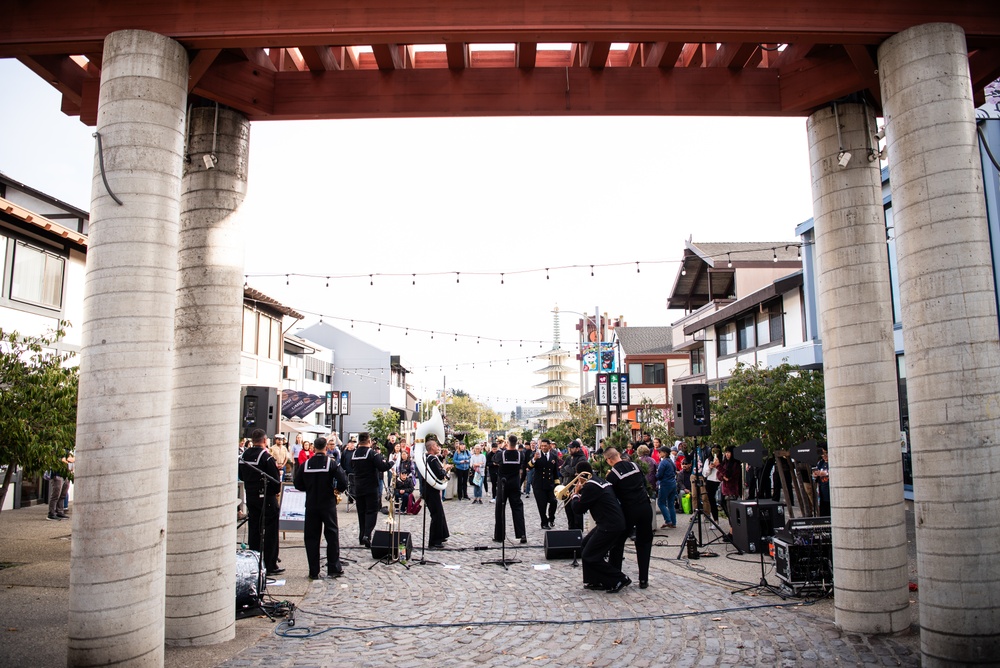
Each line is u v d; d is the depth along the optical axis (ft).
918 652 18.01
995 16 18.40
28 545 34.91
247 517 29.94
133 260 16.47
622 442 54.65
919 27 17.97
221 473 20.07
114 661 15.29
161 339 16.75
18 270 51.13
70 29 17.71
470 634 20.43
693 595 24.89
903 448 47.70
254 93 21.98
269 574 29.35
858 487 20.20
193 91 20.43
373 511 36.99
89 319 16.34
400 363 174.91
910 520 40.98
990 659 16.07
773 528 33.19
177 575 19.16
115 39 17.26
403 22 18.03
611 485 26.27
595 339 124.47
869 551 19.94
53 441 27.07
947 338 16.94
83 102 22.27
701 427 35.96
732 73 22.88
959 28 17.97
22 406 26.61
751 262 87.56
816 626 20.51
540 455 44.60
